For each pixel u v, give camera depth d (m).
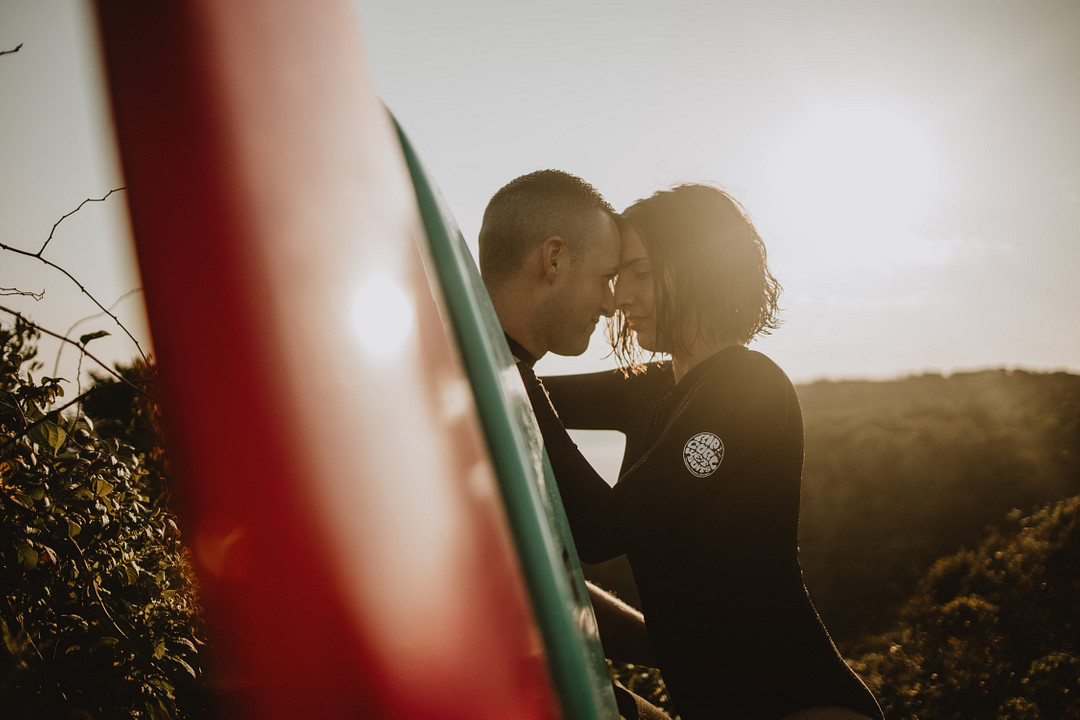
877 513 12.50
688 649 1.31
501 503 0.94
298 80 0.72
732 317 1.45
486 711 0.74
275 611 0.65
